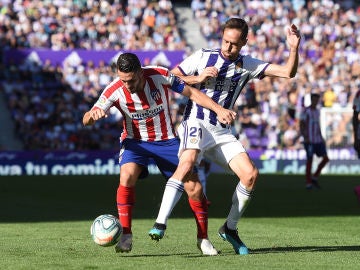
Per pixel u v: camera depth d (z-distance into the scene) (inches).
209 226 1026.1
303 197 1574.8
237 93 734.5
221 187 1840.6
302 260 673.6
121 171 710.5
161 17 3078.2
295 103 2812.5
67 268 625.6
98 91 2751.0
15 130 2647.6
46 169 2465.6
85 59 2783.0
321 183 2023.9
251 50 3068.4
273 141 2748.5
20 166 2439.7
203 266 633.6
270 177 2261.3
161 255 713.6
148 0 3120.1
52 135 2630.4
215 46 3134.8
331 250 755.4
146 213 1237.7
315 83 2928.2
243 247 724.7
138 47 2960.1
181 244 812.0
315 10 3253.0
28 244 808.9
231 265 639.8
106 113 699.4
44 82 2738.7
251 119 2770.7
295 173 2507.4
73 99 2714.1
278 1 3262.8
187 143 703.7
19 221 1095.0
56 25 2913.4
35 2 2940.5
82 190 1743.4
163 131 716.0
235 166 714.2
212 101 695.1
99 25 2957.7
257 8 3223.4
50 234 915.4
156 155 717.9
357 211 1274.6
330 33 3184.1
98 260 676.1
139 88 688.4
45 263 656.4
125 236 700.0
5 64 2738.7
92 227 672.4
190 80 704.4
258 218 1148.5
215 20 3174.2
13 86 2709.2
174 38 3024.1
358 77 3019.2
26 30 2861.7
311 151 1820.9
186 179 684.7
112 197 1552.7
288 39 716.0
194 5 3248.0
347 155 2598.4
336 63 3048.7
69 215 1191.6
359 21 3267.7
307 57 3073.3
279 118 2783.0
